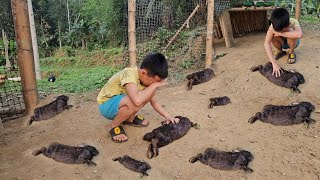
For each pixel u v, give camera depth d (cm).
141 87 325
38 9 2064
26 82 443
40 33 2014
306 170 278
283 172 278
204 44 733
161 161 303
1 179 285
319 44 571
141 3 631
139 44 655
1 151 338
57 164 306
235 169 286
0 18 620
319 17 1084
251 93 443
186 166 295
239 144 324
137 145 330
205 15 848
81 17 2109
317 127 342
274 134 337
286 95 420
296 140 323
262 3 745
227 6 680
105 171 291
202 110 405
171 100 445
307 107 364
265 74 461
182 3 843
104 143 338
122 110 325
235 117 380
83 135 356
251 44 682
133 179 280
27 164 308
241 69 511
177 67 672
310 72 455
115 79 331
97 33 1948
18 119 434
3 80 495
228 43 676
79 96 509
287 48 497
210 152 303
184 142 332
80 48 1997
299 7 804
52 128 384
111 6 1488
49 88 642
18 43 432
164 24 812
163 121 364
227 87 475
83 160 304
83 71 1210
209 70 522
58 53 1931
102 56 1638
